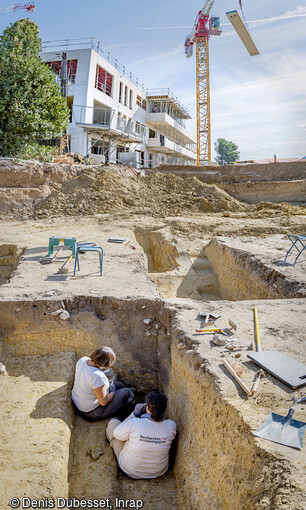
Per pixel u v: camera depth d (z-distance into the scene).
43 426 3.55
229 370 3.52
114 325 5.24
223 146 75.12
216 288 9.44
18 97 15.77
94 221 12.73
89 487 3.27
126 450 3.57
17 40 16.31
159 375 5.07
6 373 4.48
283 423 2.72
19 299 5.18
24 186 15.10
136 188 16.83
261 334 4.40
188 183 17.97
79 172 16.55
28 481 2.95
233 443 2.80
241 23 40.75
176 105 40.56
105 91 28.48
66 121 17.78
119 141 28.64
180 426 3.85
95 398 4.07
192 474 3.22
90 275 6.77
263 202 16.73
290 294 6.27
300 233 11.59
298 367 3.53
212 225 12.71
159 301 5.33
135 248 9.17
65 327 5.13
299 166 20.94
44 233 10.75
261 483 2.34
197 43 47.66
